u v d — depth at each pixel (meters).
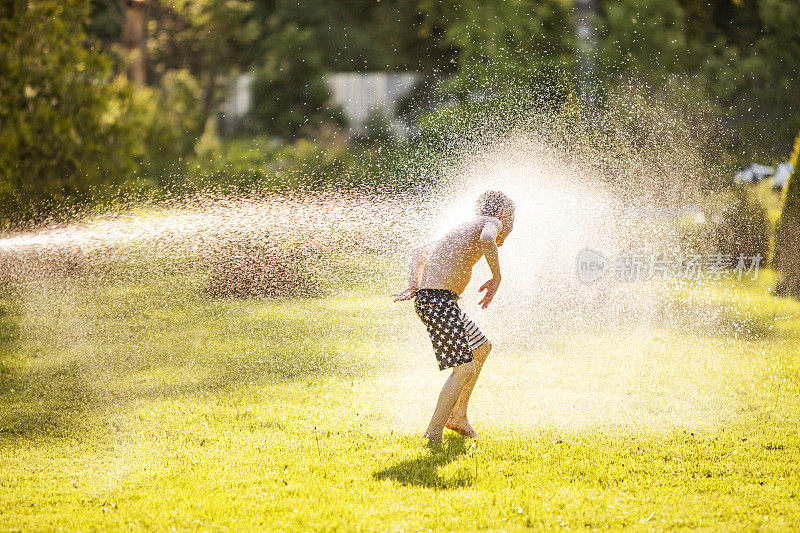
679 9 60.62
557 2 62.00
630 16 60.47
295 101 86.75
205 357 23.17
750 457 14.38
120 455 14.92
